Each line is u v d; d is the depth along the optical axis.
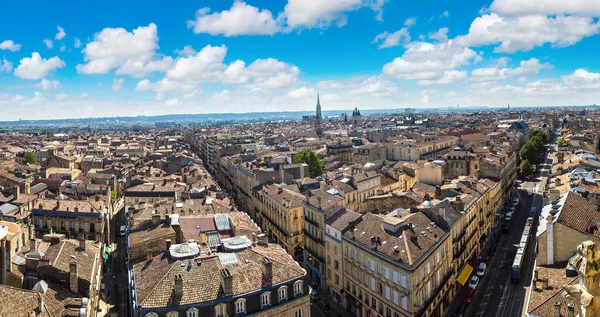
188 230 94.12
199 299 66.50
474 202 122.56
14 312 65.31
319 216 113.75
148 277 72.12
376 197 136.62
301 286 75.12
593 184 115.50
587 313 20.39
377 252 86.62
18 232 96.56
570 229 76.31
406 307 79.62
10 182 177.88
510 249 129.00
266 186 160.62
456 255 104.06
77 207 131.38
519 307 93.25
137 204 141.62
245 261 76.06
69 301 76.38
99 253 102.75
